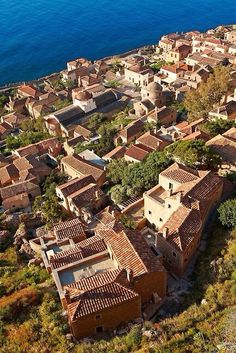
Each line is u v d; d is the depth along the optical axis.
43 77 165.50
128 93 128.12
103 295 37.91
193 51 157.00
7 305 41.38
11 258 53.38
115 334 38.41
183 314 37.62
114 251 43.34
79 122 110.31
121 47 197.88
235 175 59.72
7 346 37.47
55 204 63.69
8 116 122.75
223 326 34.47
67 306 38.19
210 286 40.12
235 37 163.62
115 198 61.41
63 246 50.53
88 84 142.00
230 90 100.62
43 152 92.50
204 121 84.75
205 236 50.44
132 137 91.44
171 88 119.88
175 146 65.88
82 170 73.56
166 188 55.31
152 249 45.66
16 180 80.50
